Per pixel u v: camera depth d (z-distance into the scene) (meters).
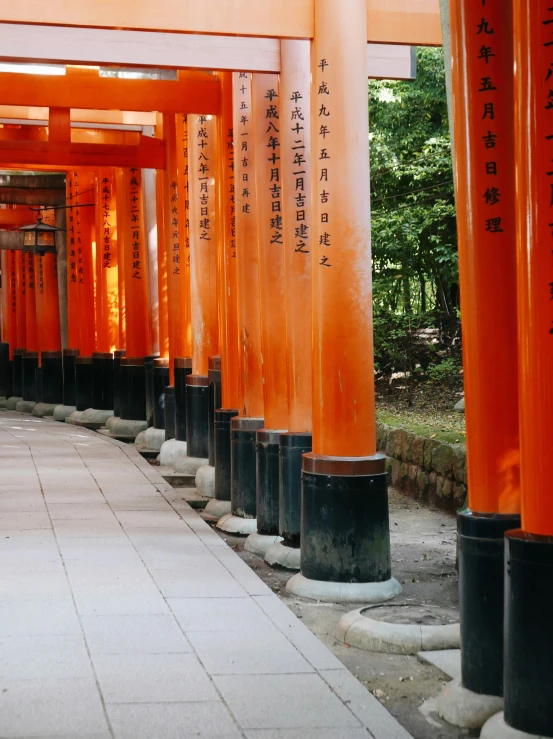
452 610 6.01
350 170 6.59
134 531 8.01
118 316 17.09
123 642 5.09
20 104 9.88
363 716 4.17
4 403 23.59
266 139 7.96
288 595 6.73
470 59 4.48
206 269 11.38
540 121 3.85
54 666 4.69
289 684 4.53
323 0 6.52
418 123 13.84
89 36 7.05
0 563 6.77
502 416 4.45
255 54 7.34
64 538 7.66
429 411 13.45
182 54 7.22
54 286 20.16
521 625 3.87
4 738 3.82
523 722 3.88
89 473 11.12
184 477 11.55
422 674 5.07
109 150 12.25
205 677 4.60
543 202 3.84
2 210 20.19
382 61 8.31
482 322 4.46
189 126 10.98
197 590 6.20
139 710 4.16
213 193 11.09
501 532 4.39
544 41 3.83
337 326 6.62
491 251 4.45
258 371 9.01
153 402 14.65
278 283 8.12
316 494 6.68
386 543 6.73
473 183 4.48
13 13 6.18
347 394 6.64
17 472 11.07
